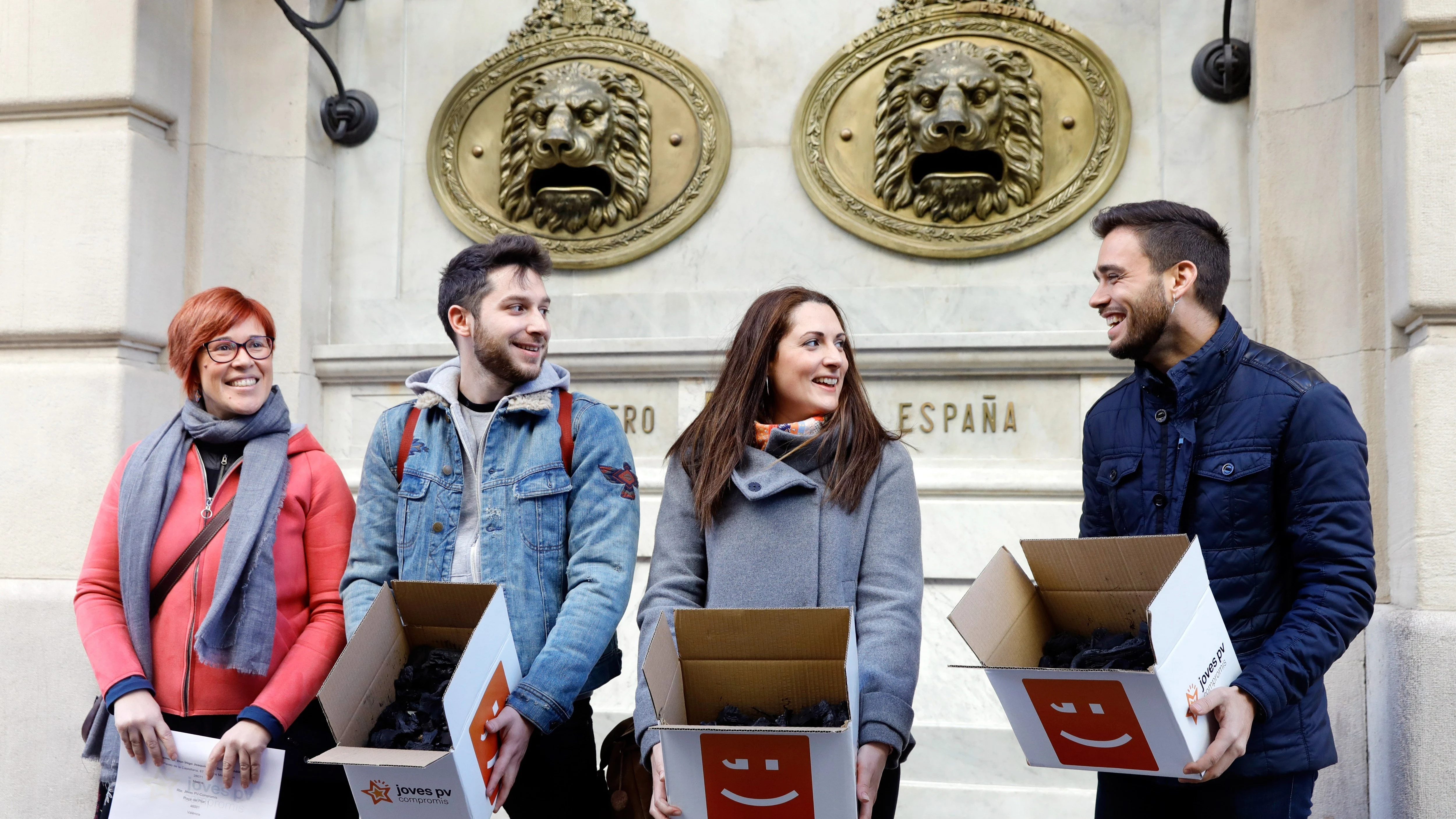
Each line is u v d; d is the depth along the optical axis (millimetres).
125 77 3760
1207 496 2104
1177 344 2219
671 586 2230
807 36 4074
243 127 4148
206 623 2373
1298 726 2012
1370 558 1976
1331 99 3436
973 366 3748
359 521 2518
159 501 2504
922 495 3689
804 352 2281
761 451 2260
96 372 3699
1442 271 2934
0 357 3818
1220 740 1818
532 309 2471
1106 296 2244
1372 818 3086
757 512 2219
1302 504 2018
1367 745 3129
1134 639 1913
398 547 2441
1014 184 3869
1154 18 3863
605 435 2475
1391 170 3115
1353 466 1998
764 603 2150
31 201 3775
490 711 2049
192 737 2305
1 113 3850
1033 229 3861
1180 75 3814
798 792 1776
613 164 4059
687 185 4082
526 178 4094
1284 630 1946
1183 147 3791
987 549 3621
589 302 4098
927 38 3961
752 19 4109
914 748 3488
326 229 4258
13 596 3611
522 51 4188
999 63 3871
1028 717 1934
